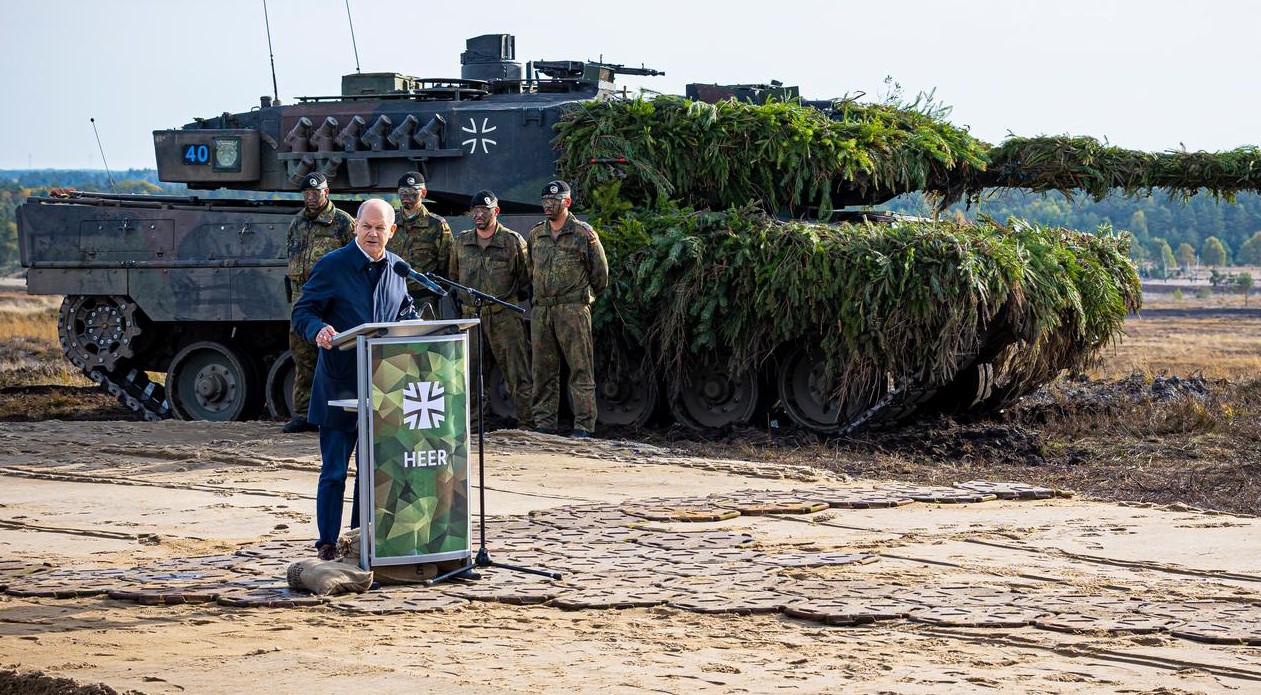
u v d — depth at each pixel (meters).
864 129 18.20
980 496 11.38
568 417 18.58
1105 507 11.12
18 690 6.05
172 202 19.33
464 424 8.42
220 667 6.37
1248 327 61.88
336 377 8.49
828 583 8.20
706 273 16.70
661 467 13.22
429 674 6.24
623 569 8.65
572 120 18.28
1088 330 17.53
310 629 7.24
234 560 8.95
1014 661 6.51
